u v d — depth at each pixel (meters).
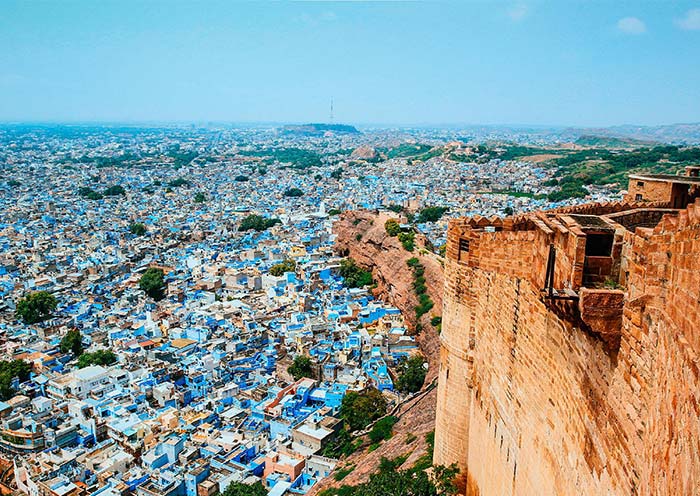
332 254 173.75
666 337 12.45
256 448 78.00
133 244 187.25
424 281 121.44
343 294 139.50
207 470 71.12
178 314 125.25
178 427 82.62
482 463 31.62
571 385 19.41
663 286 13.11
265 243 187.25
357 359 102.31
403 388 88.19
